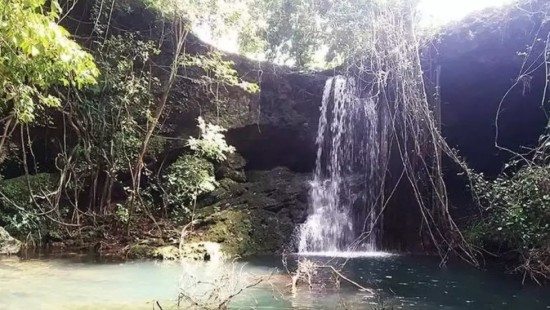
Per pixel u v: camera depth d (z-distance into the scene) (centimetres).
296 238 1435
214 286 792
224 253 1238
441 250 1340
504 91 1346
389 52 1362
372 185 1553
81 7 1439
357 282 928
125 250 1200
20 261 1082
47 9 1382
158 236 1297
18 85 869
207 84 1552
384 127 1511
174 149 1509
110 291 806
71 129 1416
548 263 988
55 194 1309
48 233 1297
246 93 1628
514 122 1406
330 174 1669
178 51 1369
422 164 1399
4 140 1277
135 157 1427
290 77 1711
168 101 1518
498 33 1235
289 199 1534
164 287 840
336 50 1659
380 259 1274
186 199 1426
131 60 1369
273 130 1658
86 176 1401
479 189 1245
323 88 1719
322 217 1539
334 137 1669
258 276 955
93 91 1317
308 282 887
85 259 1124
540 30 1167
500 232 1138
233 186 1536
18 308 687
